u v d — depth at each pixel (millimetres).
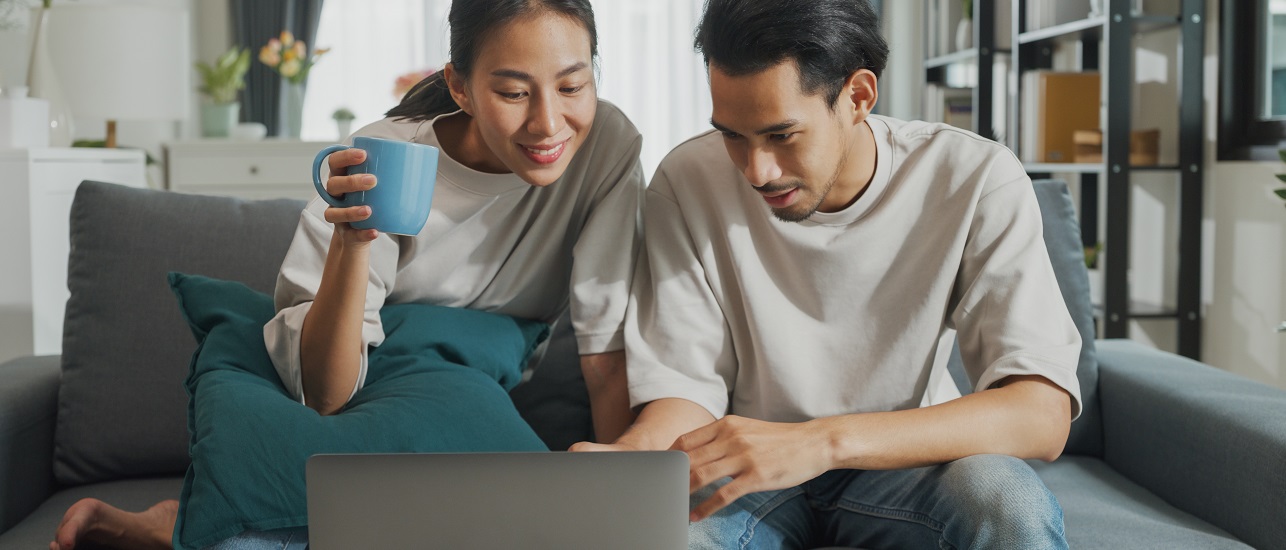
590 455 928
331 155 1082
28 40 3631
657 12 5520
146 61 3523
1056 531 1036
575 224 1485
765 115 1137
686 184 1425
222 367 1254
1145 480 1574
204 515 1070
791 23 1121
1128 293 3213
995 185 1319
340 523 921
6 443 1428
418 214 1094
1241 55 3008
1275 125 2873
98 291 1579
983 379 1262
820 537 1357
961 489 1097
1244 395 1476
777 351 1354
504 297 1477
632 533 930
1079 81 3477
